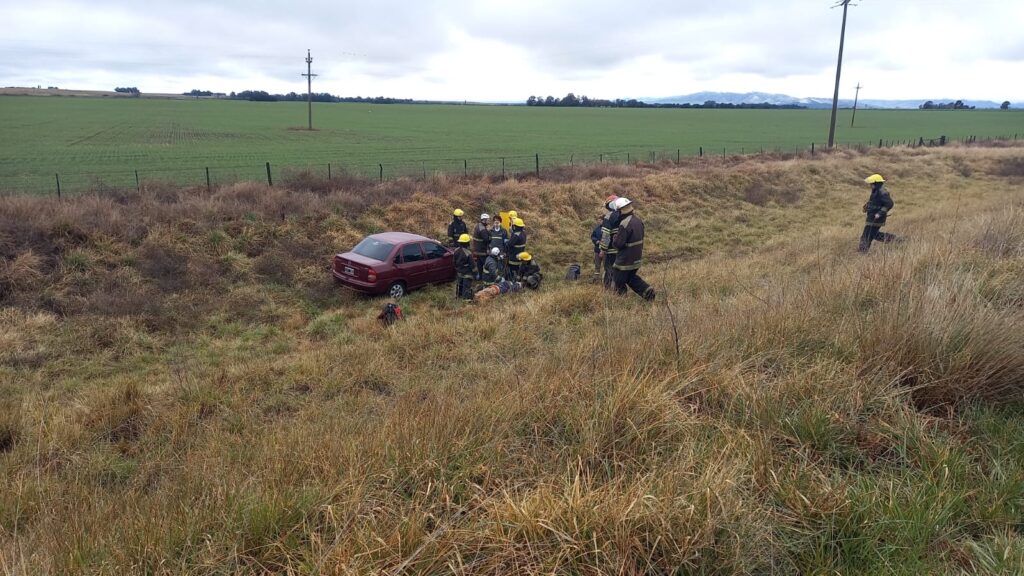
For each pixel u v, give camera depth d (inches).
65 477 187.2
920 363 152.5
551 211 787.4
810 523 102.1
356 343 358.6
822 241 581.6
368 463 122.3
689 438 126.7
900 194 1051.9
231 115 3275.1
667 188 925.2
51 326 394.9
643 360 170.6
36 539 117.5
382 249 516.4
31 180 894.4
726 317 213.2
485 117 3823.8
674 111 5270.7
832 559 95.0
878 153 1391.5
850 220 859.4
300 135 2090.3
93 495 152.6
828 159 1266.0
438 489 112.2
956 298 179.3
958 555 95.7
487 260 527.5
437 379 248.4
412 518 99.3
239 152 1457.9
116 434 236.4
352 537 96.0
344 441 142.2
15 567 96.9
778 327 184.5
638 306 348.8
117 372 348.8
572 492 101.3
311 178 761.0
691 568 90.0
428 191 762.8
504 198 780.6
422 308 482.3
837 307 211.2
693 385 154.5
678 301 331.6
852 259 394.6
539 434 138.8
